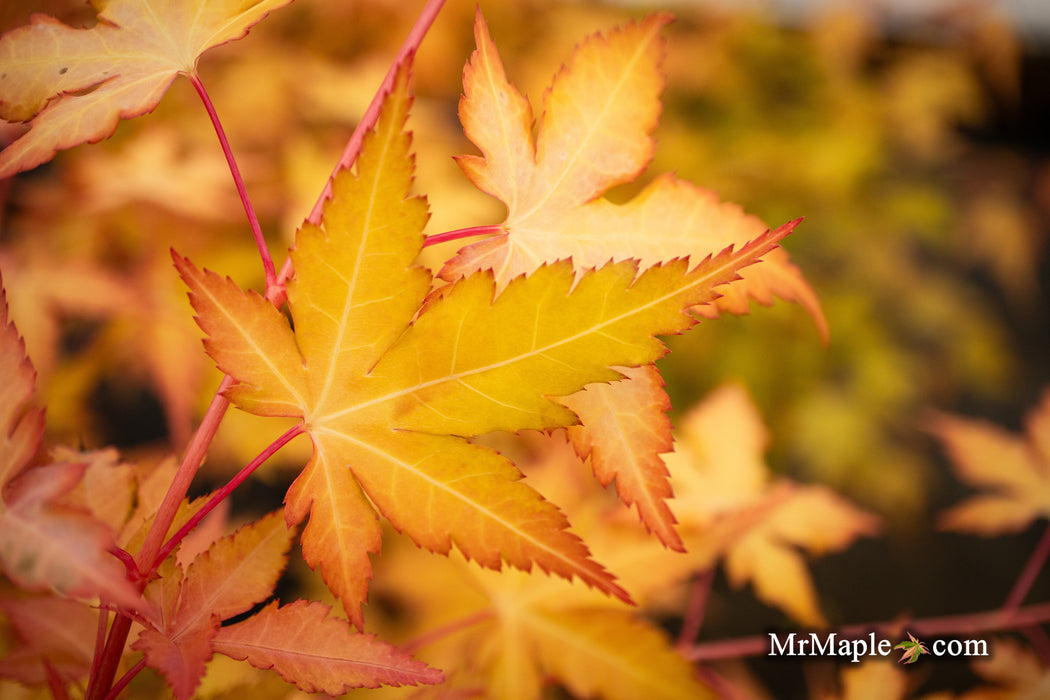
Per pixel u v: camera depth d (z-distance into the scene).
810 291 0.16
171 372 0.28
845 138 0.45
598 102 0.16
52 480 0.13
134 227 0.31
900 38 0.51
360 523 0.15
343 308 0.14
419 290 0.14
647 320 0.14
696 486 0.24
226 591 0.15
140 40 0.16
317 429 0.15
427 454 0.15
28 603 0.17
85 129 0.15
